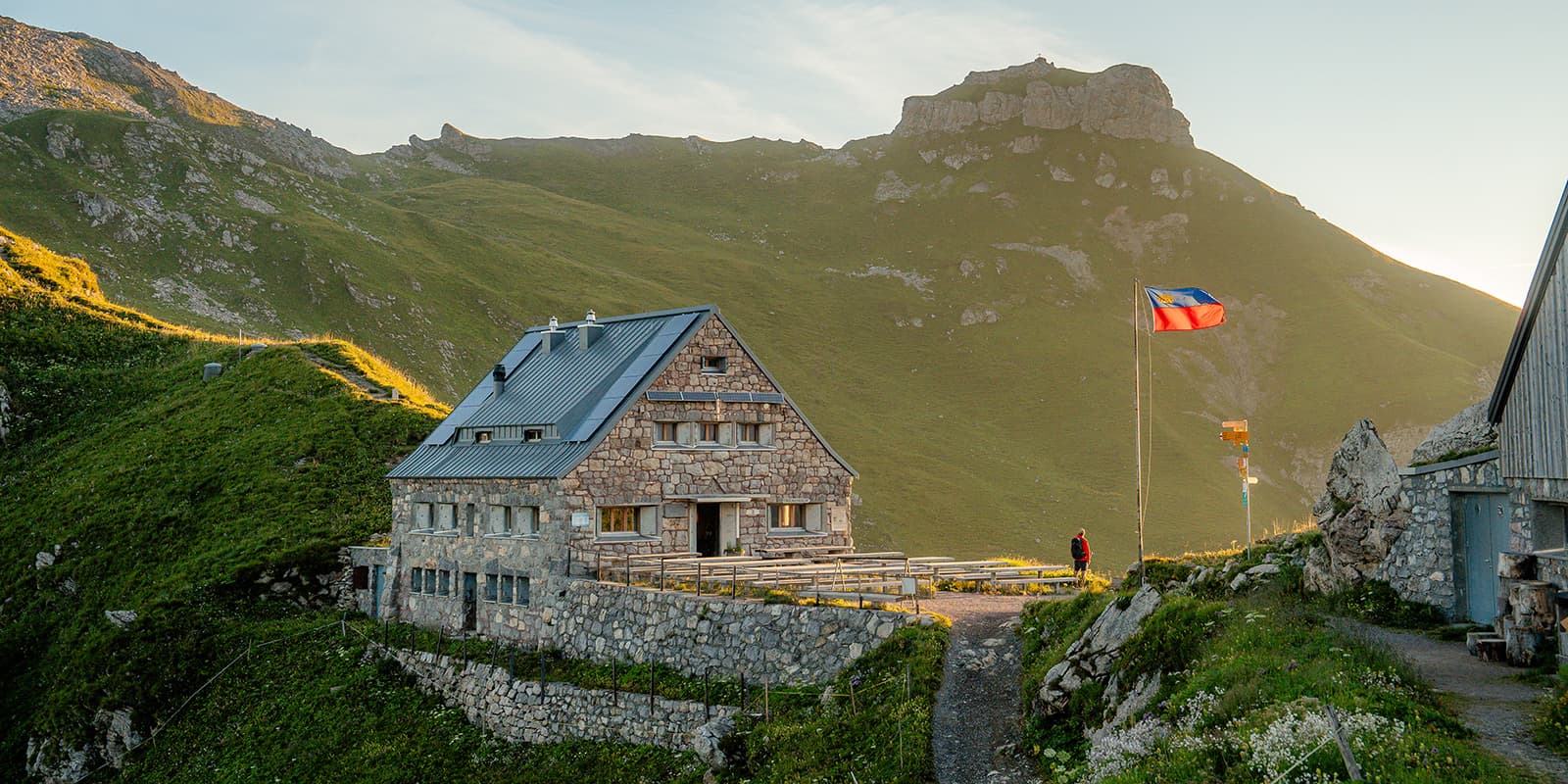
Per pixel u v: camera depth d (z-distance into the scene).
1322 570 32.47
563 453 47.88
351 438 76.12
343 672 51.31
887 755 28.05
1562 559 24.80
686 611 40.03
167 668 54.50
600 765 38.06
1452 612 29.23
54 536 69.94
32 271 117.50
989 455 194.50
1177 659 24.67
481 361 196.25
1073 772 23.14
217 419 83.12
